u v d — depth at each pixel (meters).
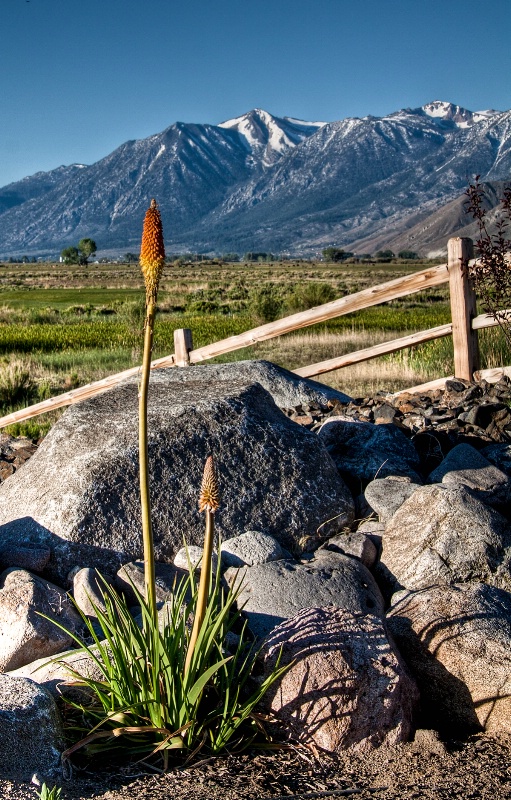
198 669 3.28
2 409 12.98
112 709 3.32
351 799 2.92
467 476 5.27
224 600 4.16
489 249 7.22
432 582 4.34
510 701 3.53
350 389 11.75
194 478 4.98
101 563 4.64
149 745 3.23
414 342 8.18
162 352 20.30
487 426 6.80
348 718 3.36
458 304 7.82
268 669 3.50
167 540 4.77
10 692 3.26
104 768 3.18
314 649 3.49
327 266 177.12
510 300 7.36
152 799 2.88
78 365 18.62
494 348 9.05
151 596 3.16
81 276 116.31
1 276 116.44
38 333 27.59
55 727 3.22
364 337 20.05
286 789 3.00
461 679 3.64
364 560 4.67
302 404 8.10
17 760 3.02
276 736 3.42
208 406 5.34
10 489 5.29
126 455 4.93
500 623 3.75
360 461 5.93
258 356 17.66
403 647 3.80
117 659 3.31
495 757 3.29
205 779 3.06
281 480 5.15
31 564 4.48
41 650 3.86
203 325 28.89
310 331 22.64
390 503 5.15
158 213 2.63
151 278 2.67
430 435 6.57
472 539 4.39
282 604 4.04
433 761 3.25
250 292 56.88
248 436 5.25
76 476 4.84
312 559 4.70
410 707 3.53
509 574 4.30
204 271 141.75
